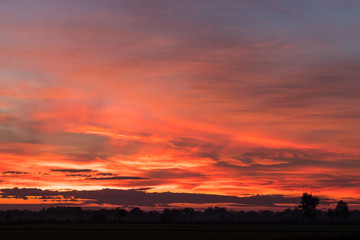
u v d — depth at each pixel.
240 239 99.56
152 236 119.88
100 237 117.31
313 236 106.94
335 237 104.44
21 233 137.62
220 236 116.12
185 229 172.25
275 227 198.75
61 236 120.50
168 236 119.69
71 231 151.62
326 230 154.62
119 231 151.88
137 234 131.00
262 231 148.12
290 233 128.75
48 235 125.19
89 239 109.00
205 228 183.75
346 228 180.12
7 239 109.12
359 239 100.81
